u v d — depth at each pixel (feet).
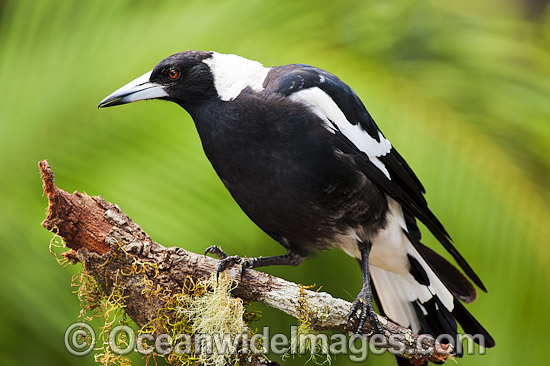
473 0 37.81
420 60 33.40
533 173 30.50
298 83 27.09
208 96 27.45
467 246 29.66
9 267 28.91
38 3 33.30
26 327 29.25
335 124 26.99
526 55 34.71
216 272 23.97
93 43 32.37
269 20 32.37
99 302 24.44
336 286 33.14
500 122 31.22
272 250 32.55
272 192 27.02
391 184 28.22
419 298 30.12
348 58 32.04
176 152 29.86
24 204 29.37
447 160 30.09
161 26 32.45
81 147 30.25
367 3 33.30
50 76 31.78
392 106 30.89
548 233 29.40
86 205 23.45
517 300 29.63
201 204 29.14
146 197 28.96
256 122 26.55
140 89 28.02
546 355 29.84
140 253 23.63
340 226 27.73
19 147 30.22
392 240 28.81
